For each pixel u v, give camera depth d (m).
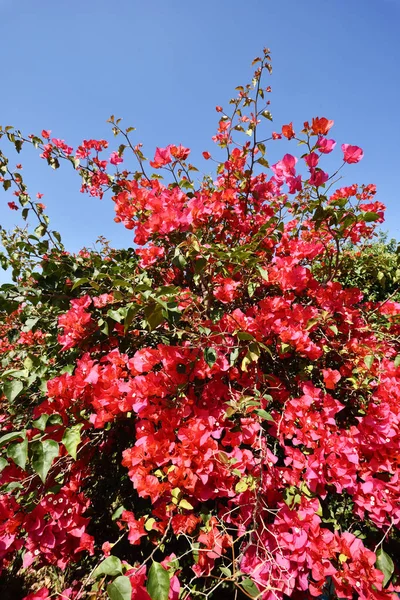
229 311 1.85
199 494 1.20
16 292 1.85
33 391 1.75
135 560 1.78
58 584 1.80
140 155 2.27
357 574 1.09
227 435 1.36
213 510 1.42
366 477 1.32
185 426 1.34
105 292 2.06
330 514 1.54
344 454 1.33
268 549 1.14
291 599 1.23
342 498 1.63
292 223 2.66
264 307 1.67
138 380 1.35
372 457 1.39
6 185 2.34
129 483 2.00
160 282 2.27
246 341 1.54
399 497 1.28
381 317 2.20
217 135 2.33
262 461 1.26
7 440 1.07
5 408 1.77
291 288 1.74
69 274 2.13
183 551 1.65
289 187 1.60
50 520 1.34
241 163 2.18
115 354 1.55
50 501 1.34
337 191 2.30
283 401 1.64
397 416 1.36
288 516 1.21
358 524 1.60
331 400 1.46
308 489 1.28
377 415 1.40
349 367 1.74
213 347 1.42
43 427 1.19
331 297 1.87
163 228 1.55
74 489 1.43
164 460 1.22
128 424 1.89
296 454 1.33
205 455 1.19
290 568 1.16
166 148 2.03
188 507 1.15
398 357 1.43
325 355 1.85
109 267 2.13
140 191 1.83
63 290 2.04
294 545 1.15
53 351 2.09
